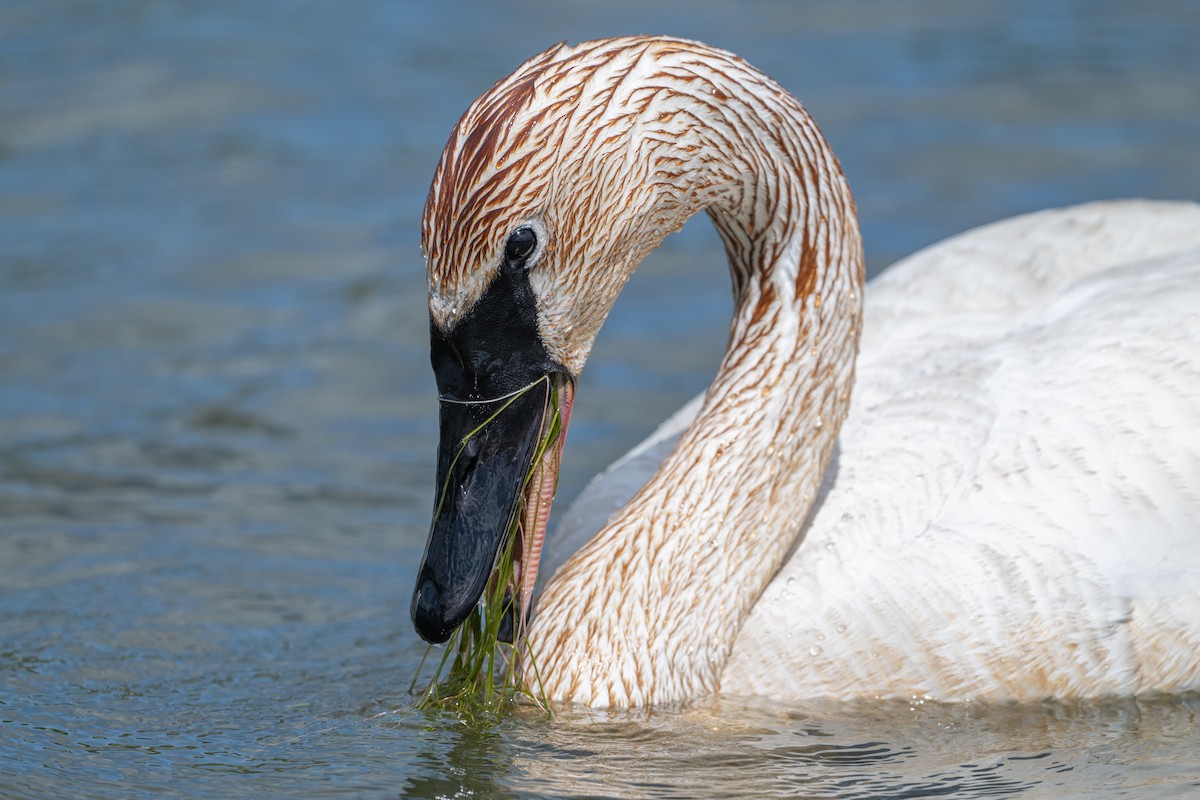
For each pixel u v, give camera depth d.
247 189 20.64
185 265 18.70
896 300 12.34
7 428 14.95
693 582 10.13
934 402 11.09
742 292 10.42
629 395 15.84
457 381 9.20
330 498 13.80
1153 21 25.78
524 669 10.17
